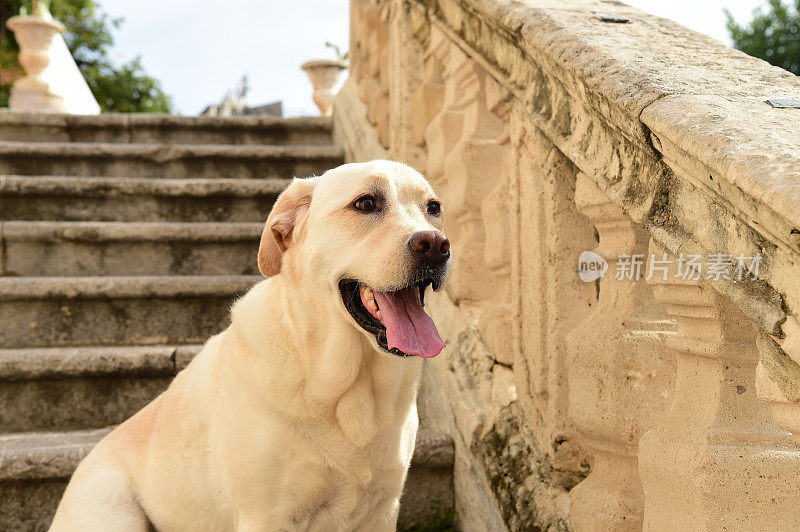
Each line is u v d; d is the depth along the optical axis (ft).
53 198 14.65
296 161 17.90
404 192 5.81
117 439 7.12
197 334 11.71
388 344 5.24
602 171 5.07
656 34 5.69
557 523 5.90
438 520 8.34
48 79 23.48
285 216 6.03
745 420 4.18
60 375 9.59
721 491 4.04
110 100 80.79
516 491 6.53
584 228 6.25
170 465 6.34
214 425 5.94
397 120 12.03
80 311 11.32
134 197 15.07
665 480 4.39
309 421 5.59
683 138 3.72
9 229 12.66
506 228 7.99
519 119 7.03
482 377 8.18
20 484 7.92
